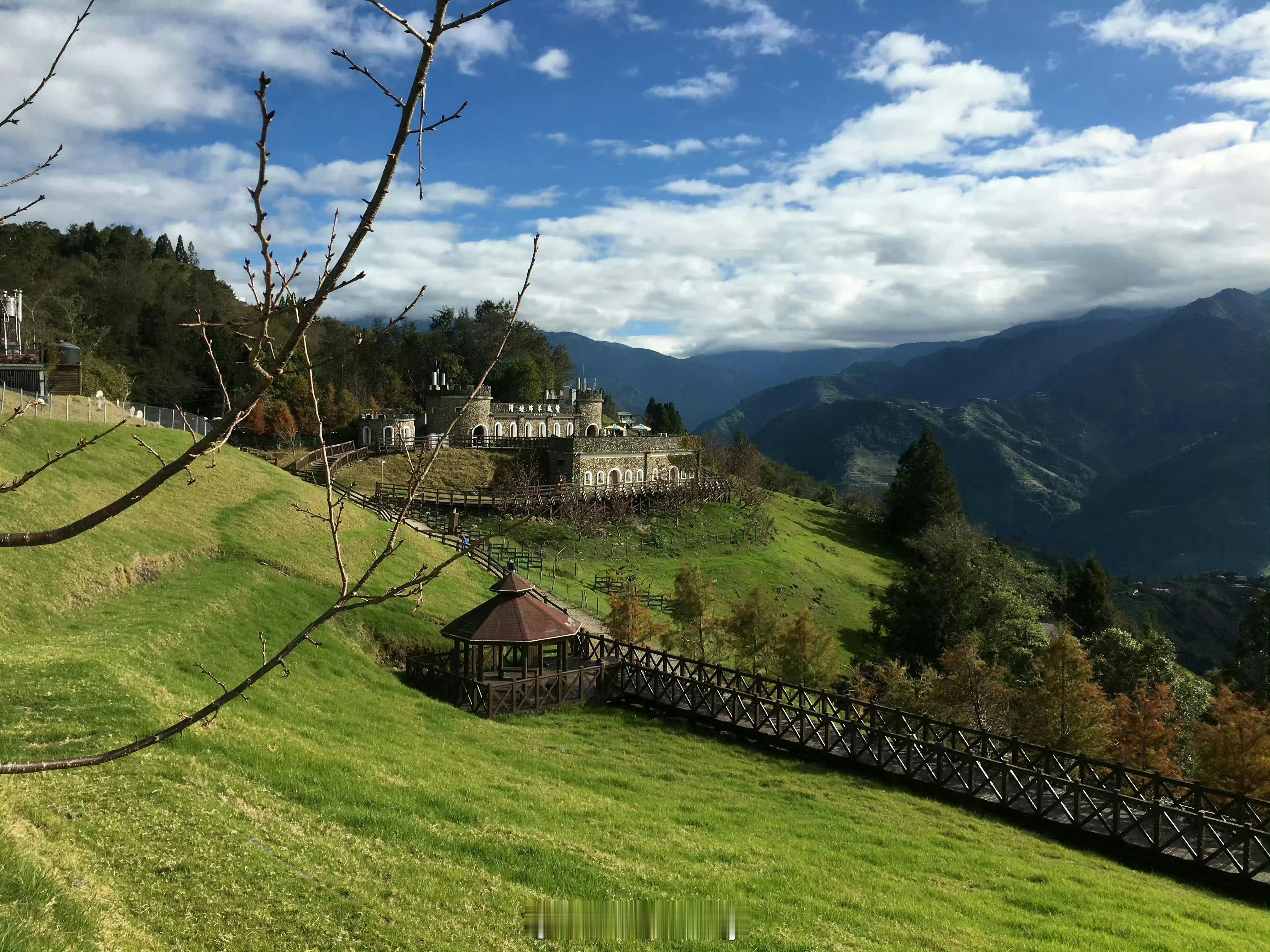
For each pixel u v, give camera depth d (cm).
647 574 6369
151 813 1288
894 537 10388
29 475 455
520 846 1516
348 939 1091
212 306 10756
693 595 4153
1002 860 1964
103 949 902
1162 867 2059
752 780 2473
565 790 2048
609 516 7394
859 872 1744
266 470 5122
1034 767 2403
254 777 1570
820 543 8969
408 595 436
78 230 11869
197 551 3275
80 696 1662
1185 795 2269
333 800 1559
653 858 1603
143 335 9925
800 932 1329
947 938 1407
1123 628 8281
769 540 8094
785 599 6625
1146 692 4553
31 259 9119
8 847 1027
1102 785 2309
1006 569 8250
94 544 2800
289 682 2398
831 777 2566
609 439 8156
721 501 8775
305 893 1179
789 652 3972
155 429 4753
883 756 2628
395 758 1973
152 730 1596
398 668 3127
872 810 2289
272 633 2773
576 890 1366
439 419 8219
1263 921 1744
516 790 1936
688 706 3070
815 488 15925
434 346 12075
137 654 2083
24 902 919
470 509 6800
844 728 2705
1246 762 3083
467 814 1644
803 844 1902
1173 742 3675
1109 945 1463
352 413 9038
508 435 8900
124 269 10531
